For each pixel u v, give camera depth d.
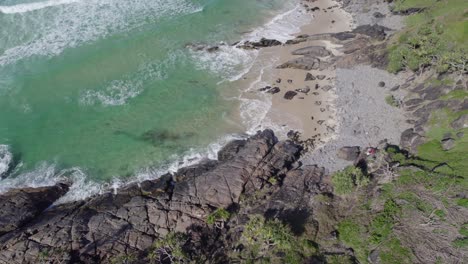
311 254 34.66
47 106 53.56
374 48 61.31
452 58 49.59
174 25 68.06
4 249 36.72
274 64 61.03
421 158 42.31
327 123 51.22
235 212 40.31
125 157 47.78
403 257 32.88
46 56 60.19
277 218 38.06
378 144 47.06
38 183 44.44
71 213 40.94
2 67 57.97
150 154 48.19
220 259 35.88
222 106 54.25
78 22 66.62
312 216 38.34
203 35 66.62
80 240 37.44
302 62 59.78
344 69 59.09
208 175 43.66
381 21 69.19
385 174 41.19
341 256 34.09
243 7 73.88
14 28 64.25
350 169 41.41
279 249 35.16
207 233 38.28
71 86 56.25
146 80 57.81
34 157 47.56
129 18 68.69
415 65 53.69
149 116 52.81
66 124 51.56
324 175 43.69
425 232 34.47
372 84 55.91
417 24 63.34
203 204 40.72
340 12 73.50
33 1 69.06
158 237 38.25
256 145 46.84
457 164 39.78
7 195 42.69
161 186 43.56
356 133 49.09
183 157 47.75
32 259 35.84
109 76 58.09
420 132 46.12
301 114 52.75
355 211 38.03
